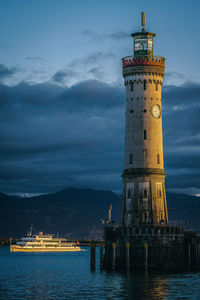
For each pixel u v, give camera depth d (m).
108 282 119.12
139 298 101.00
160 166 144.25
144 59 145.50
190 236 140.50
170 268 132.88
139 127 144.38
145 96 145.25
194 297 101.56
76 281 126.75
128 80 147.00
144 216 140.62
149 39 150.62
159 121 146.38
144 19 152.25
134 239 132.38
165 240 132.88
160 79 147.38
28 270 180.88
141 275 127.69
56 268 189.12
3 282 133.00
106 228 139.00
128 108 146.75
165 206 143.75
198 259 139.38
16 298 104.31
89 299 101.38
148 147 143.38
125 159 145.75
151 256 131.25
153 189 141.62
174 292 106.25
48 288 118.31
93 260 144.50
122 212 144.25
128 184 144.00
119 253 133.88
